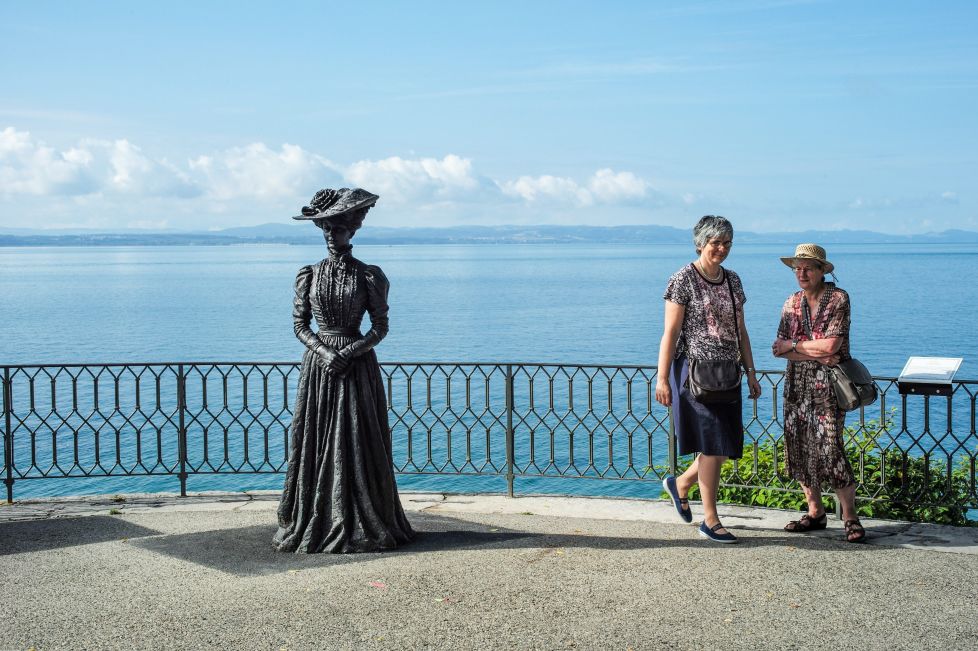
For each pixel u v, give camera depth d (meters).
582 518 6.75
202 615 4.66
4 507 7.30
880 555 5.64
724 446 5.83
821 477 5.94
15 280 145.12
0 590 5.09
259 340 51.69
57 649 4.23
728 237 5.83
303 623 4.54
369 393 6.00
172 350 46.84
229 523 6.67
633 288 111.31
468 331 57.09
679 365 6.00
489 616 4.62
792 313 6.07
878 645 4.23
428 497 7.59
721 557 5.62
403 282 132.12
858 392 5.79
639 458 18.39
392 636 4.36
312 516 5.92
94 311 75.94
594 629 4.44
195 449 19.39
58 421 22.75
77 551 5.90
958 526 6.40
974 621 4.51
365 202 5.95
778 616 4.59
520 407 24.75
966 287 99.94
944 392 6.46
